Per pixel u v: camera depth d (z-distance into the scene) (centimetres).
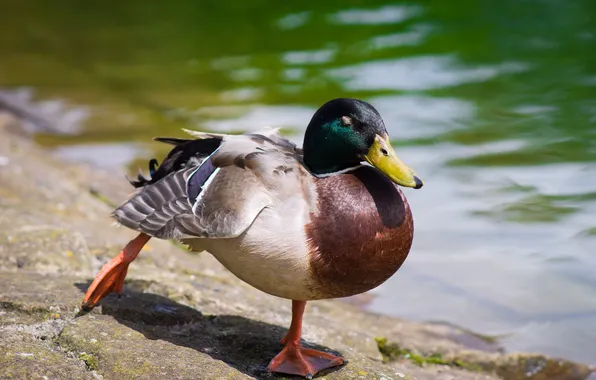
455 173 921
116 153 988
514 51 1433
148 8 1862
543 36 1515
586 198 851
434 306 668
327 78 1297
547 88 1231
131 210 443
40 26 1716
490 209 830
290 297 457
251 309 568
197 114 1134
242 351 487
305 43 1518
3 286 509
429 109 1138
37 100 1195
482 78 1286
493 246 759
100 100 1204
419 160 956
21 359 421
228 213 423
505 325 640
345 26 1625
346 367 473
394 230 436
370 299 680
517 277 704
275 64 1392
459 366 584
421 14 1692
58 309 483
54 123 1099
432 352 590
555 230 784
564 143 1009
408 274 716
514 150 989
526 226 794
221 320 527
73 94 1234
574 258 735
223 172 440
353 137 448
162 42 1562
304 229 425
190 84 1284
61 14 1825
